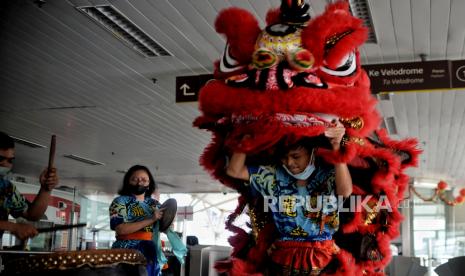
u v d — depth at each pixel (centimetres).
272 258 207
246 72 183
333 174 203
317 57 178
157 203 401
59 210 780
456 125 1098
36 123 1144
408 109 989
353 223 200
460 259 372
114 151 1414
